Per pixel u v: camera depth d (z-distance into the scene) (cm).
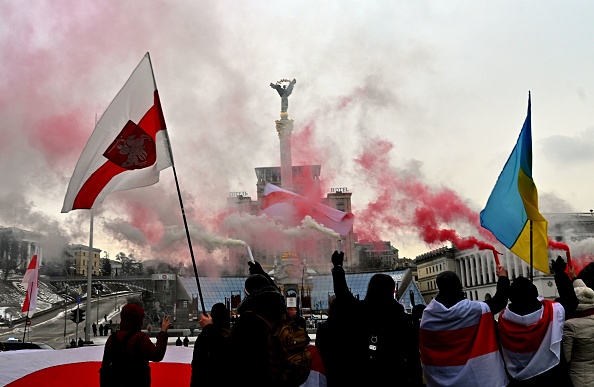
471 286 9056
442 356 758
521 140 1103
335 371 696
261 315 647
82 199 1180
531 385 769
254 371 621
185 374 1182
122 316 871
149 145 1204
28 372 1103
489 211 1203
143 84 1225
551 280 6544
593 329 798
